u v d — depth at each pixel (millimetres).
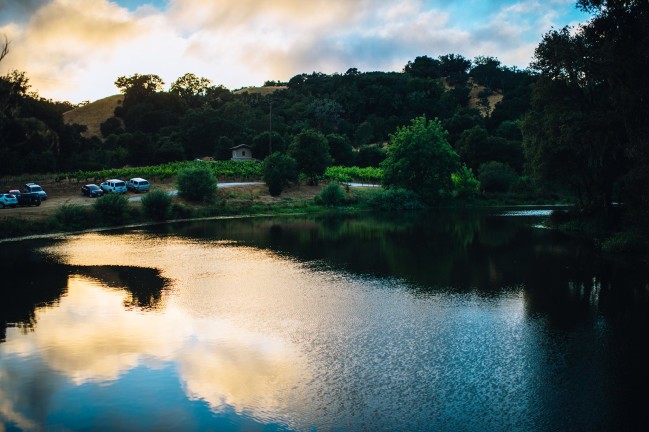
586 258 34781
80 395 14812
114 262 33594
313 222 58375
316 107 157500
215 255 36406
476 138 106438
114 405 14188
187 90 192375
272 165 76125
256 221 59375
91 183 73938
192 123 136500
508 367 16422
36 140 94500
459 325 20547
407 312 22312
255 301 24109
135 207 57688
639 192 33719
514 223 56594
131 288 26609
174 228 52500
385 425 13016
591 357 17250
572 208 54250
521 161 105812
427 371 16125
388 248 39344
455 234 47281
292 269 31484
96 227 52406
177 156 110000
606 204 46688
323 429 12844
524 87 164750
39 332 19891
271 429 12898
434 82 190250
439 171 79562
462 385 15148
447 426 12961
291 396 14562
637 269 31094
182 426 13102
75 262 33500
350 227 53375
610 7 36156
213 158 121750
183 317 21688
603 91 43375
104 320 21312
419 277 29172
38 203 57844
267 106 167500
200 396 14648
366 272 30562
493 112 150625
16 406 14250
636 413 13562
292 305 23406
